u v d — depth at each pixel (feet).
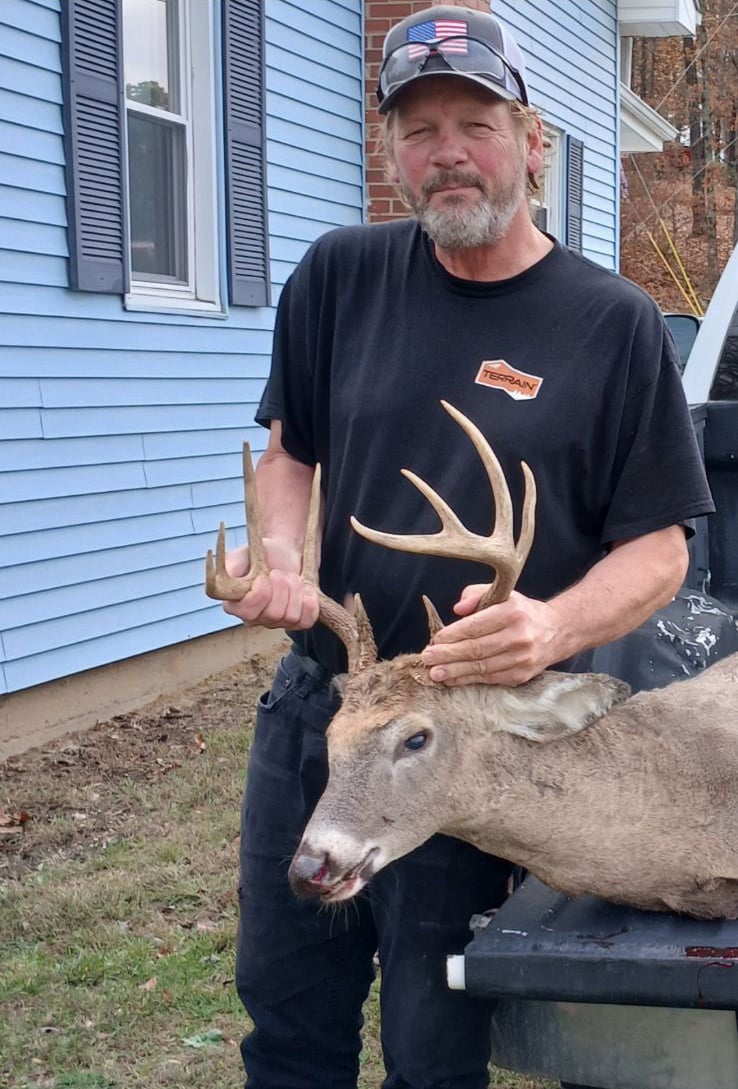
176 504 27.81
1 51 22.48
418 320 10.88
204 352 28.53
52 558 24.31
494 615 9.30
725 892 9.90
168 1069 14.89
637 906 10.10
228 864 19.79
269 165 30.66
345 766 9.82
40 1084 14.58
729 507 17.58
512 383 10.45
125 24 26.58
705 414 17.37
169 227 28.25
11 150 22.81
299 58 31.53
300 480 12.01
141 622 26.81
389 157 11.22
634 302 10.53
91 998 16.19
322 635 11.16
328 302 11.56
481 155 10.28
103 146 24.79
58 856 20.03
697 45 113.19
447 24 10.31
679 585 10.68
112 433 25.77
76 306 24.61
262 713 11.84
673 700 10.87
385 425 10.85
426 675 9.98
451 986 9.24
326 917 11.55
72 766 23.61
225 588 9.75
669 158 115.14
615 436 10.48
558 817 9.99
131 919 18.17
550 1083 14.74
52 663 24.39
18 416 23.32
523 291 10.62
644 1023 9.57
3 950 17.26
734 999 8.66
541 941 9.27
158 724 26.16
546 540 10.53
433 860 10.69
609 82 54.19
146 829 21.06
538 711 9.90
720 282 18.94
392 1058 11.15
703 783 10.05
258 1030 11.92
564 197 48.62
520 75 10.56
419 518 10.69
